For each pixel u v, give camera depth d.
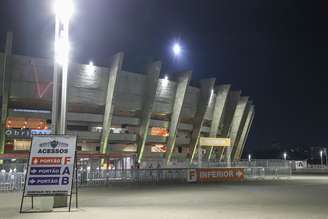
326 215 13.43
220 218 12.74
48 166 15.22
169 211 14.98
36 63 57.91
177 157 82.56
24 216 13.77
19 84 57.31
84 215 13.84
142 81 70.25
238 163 60.28
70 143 15.52
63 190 15.13
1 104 57.12
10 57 54.19
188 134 85.81
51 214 14.27
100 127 67.62
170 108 75.88
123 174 37.31
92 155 49.03
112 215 13.77
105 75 64.38
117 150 69.19
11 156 46.81
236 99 91.94
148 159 73.00
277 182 37.28
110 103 62.91
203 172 38.91
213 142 64.50
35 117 60.19
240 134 98.06
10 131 57.62
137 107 70.12
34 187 15.01
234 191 26.20
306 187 29.86
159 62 68.88
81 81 62.41
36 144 15.31
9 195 26.41
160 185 34.38
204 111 81.06
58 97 17.72
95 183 35.75
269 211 14.73
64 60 17.48
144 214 14.01
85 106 65.19
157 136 75.62
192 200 20.09
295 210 15.06
